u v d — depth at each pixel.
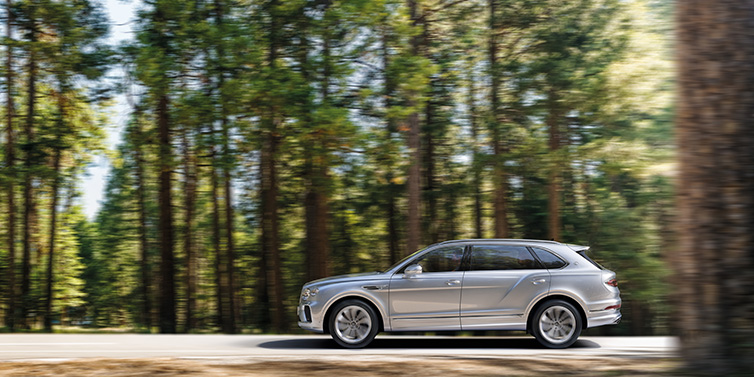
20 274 29.39
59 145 22.33
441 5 24.94
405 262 10.33
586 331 29.02
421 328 10.05
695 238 5.95
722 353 5.75
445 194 29.00
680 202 6.13
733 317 5.76
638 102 22.08
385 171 19.80
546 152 22.83
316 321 10.17
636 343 10.81
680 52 6.21
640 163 21.56
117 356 8.97
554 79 22.69
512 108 23.83
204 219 35.94
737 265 5.77
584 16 23.97
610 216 27.08
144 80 16.97
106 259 44.31
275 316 25.31
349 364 7.56
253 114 16.91
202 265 38.91
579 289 10.04
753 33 5.96
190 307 32.75
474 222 32.31
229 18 18.02
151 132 19.64
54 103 22.75
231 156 17.66
